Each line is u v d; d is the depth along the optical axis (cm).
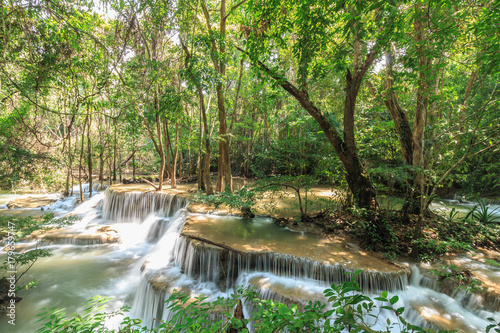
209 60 1000
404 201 739
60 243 903
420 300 494
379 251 625
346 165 677
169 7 915
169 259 729
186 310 213
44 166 752
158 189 1259
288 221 829
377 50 523
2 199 1456
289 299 479
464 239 680
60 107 859
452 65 856
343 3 409
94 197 1369
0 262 749
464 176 727
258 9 593
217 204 774
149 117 1135
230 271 605
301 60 523
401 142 867
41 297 619
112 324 539
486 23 372
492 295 453
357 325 148
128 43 893
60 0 572
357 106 1012
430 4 430
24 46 599
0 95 739
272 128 1816
